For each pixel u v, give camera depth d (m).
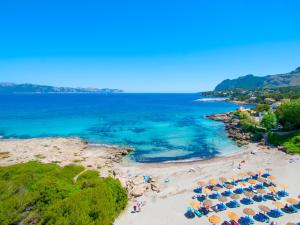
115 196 34.81
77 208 29.25
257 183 42.03
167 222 32.28
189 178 47.41
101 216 29.69
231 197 36.19
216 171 50.53
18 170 42.81
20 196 32.97
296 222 31.28
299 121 71.88
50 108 193.25
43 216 29.30
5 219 29.41
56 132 97.81
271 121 76.06
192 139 84.25
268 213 33.25
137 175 50.09
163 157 64.69
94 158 62.41
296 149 60.09
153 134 93.00
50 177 37.69
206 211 34.25
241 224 31.16
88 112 165.25
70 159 60.66
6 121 123.56
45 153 66.00
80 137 88.50
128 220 32.91
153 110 182.50
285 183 42.44
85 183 37.69
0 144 76.12
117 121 124.62
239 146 72.31
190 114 155.38
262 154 60.81
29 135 92.88
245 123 91.06
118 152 67.62
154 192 41.47
